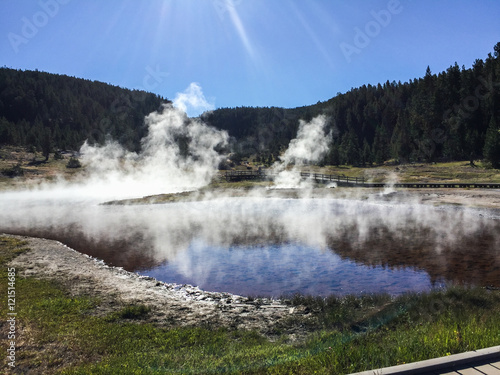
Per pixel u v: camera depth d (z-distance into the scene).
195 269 16.06
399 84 159.38
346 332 7.82
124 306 10.72
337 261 16.83
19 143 115.12
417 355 5.17
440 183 49.06
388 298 10.74
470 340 5.53
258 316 10.22
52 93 178.50
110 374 5.82
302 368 5.36
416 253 17.77
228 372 5.61
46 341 7.65
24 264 15.74
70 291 12.05
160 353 7.06
